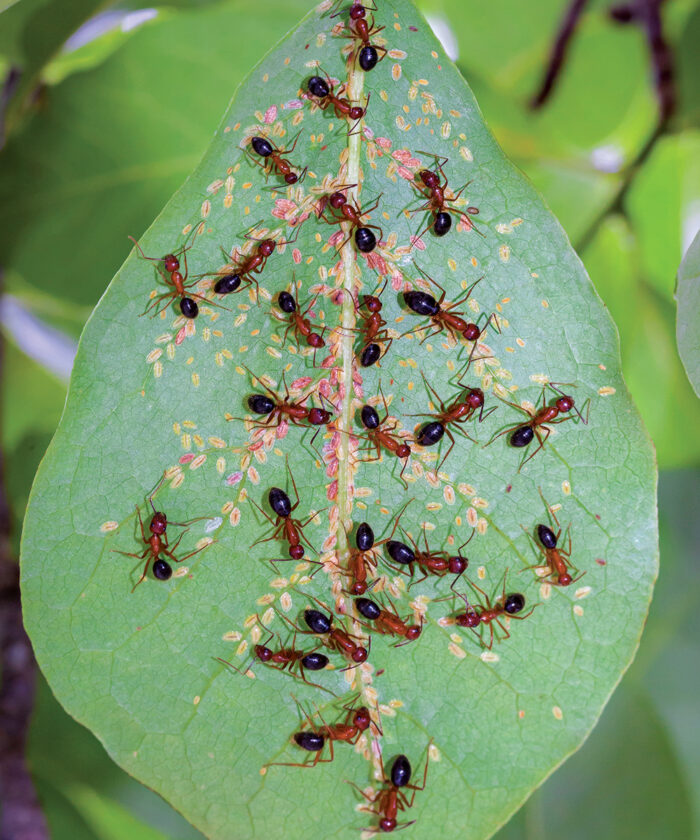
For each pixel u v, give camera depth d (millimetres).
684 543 342
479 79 329
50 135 324
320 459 281
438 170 276
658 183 333
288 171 276
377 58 275
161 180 327
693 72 322
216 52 324
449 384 280
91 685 277
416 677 281
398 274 278
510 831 332
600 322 277
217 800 279
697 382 275
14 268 326
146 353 276
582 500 279
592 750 334
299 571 281
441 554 281
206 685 280
